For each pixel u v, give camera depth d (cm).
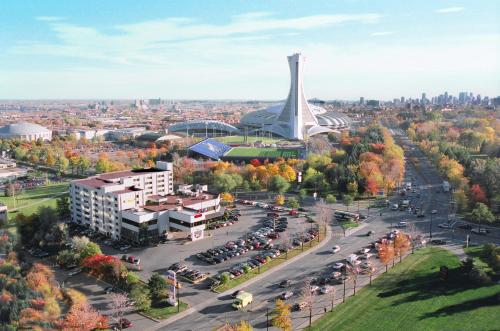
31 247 19975
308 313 14050
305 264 18075
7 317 12938
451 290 15438
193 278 16612
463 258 18325
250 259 18588
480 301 14650
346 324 13338
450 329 13000
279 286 15950
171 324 13475
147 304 14238
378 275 16888
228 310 14312
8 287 14288
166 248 19988
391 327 13150
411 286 15850
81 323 12731
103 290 15712
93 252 17562
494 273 16675
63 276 16912
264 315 13950
